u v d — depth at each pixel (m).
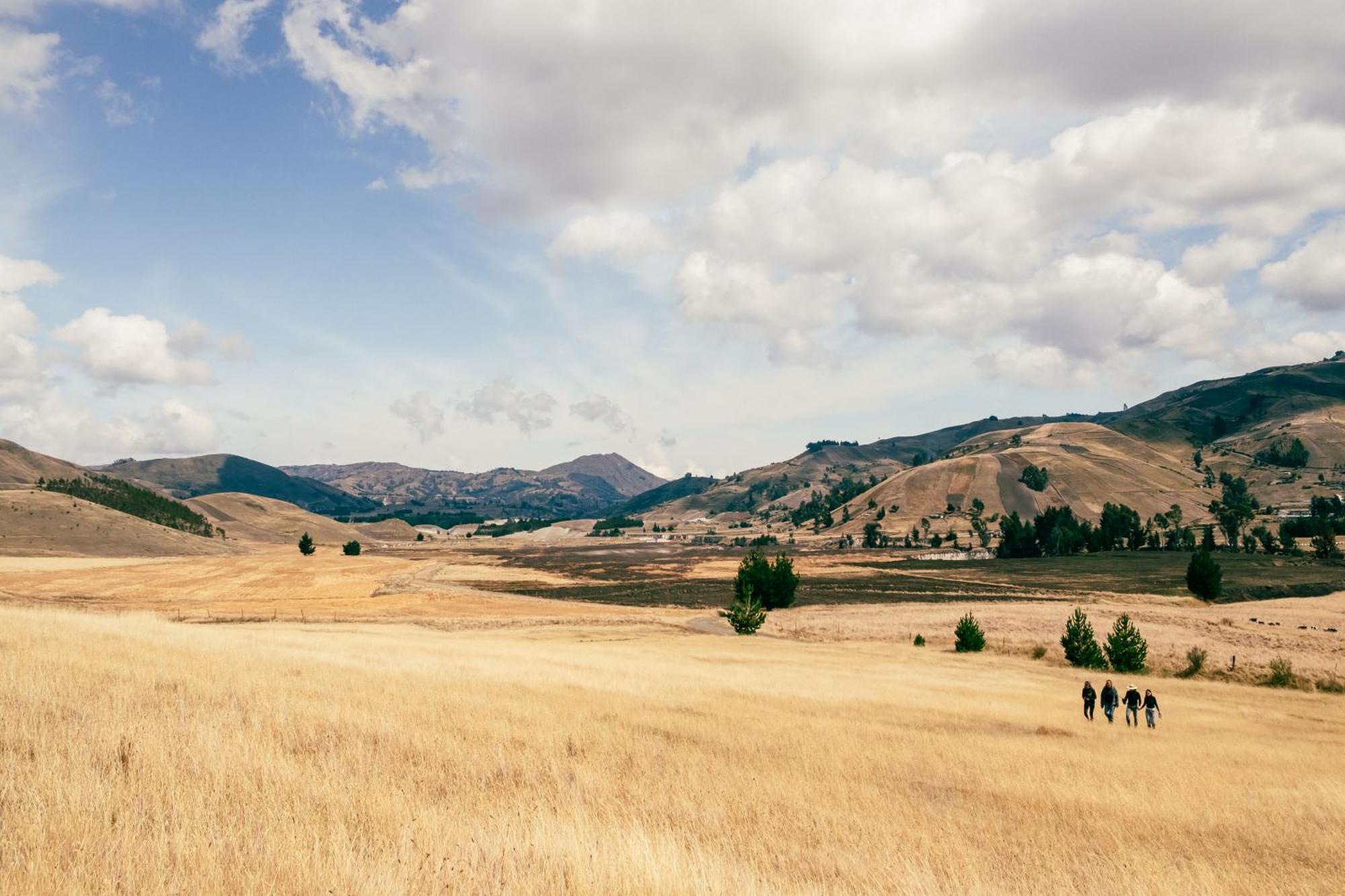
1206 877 10.63
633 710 22.56
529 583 151.75
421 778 11.63
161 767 9.72
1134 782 18.89
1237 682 58.59
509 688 24.25
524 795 11.23
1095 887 10.06
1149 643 75.38
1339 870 12.10
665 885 7.23
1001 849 11.71
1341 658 69.25
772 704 27.66
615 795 12.14
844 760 18.09
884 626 87.25
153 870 6.27
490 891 6.89
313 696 17.59
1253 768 23.16
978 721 29.06
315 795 9.50
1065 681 49.88
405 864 7.11
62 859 6.34
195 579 127.12
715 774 14.96
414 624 72.75
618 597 128.25
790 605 103.44
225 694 16.00
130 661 18.78
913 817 13.28
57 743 10.27
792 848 10.23
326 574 141.00
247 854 6.92
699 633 77.44
